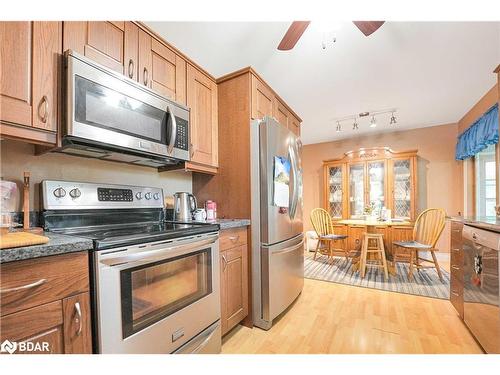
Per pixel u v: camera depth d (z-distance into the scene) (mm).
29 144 1261
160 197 1823
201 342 1349
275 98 2379
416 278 3041
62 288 828
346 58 2166
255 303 1890
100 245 921
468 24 1718
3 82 923
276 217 1959
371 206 3992
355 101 3129
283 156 2109
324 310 2154
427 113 3568
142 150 1362
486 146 3016
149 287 1099
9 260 701
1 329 704
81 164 1482
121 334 965
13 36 955
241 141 1971
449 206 4008
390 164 4176
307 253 4547
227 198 2029
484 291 1491
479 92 2873
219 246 1612
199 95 1878
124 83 1281
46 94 1038
